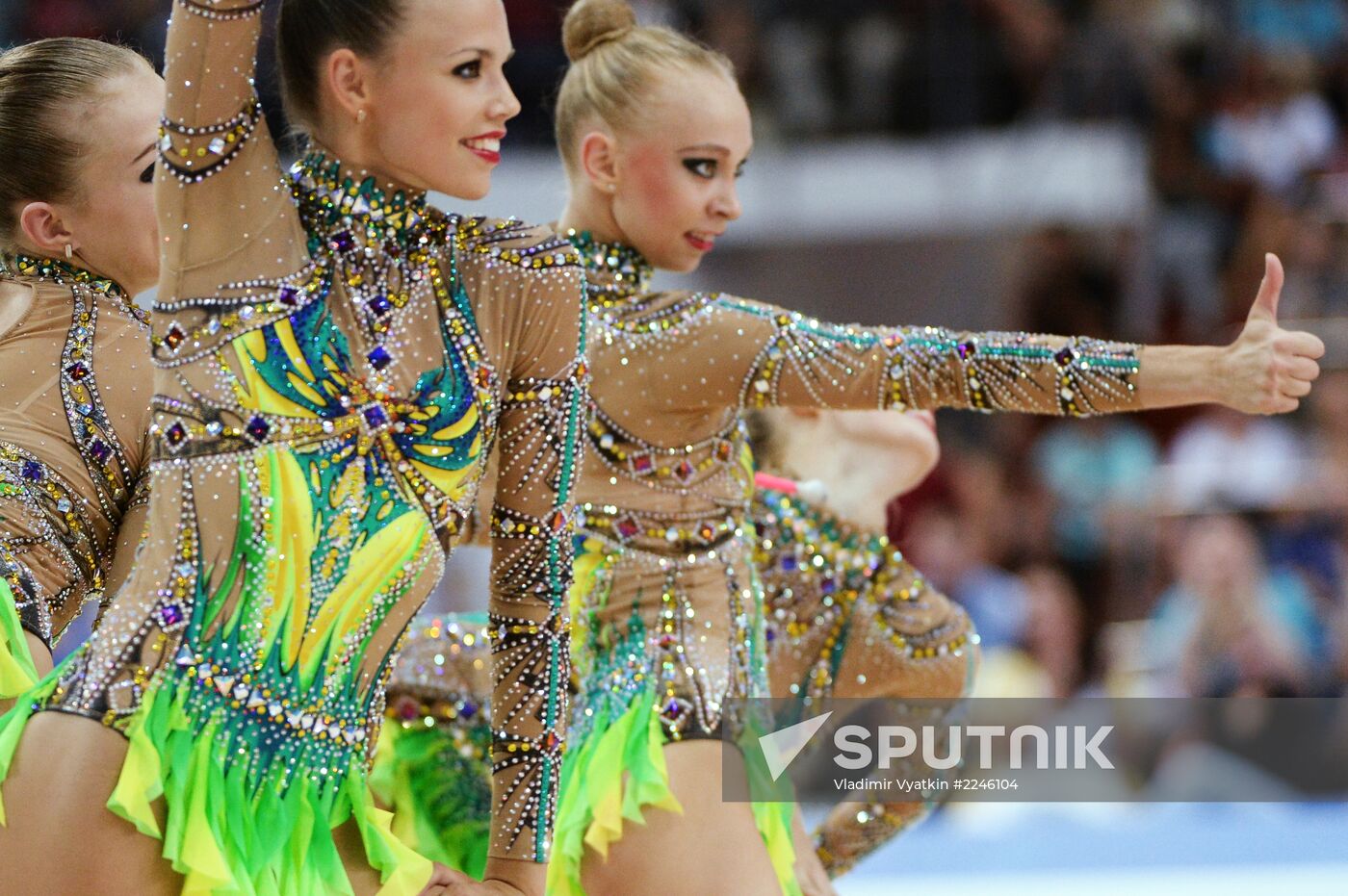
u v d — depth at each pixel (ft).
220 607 16.62
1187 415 66.33
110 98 21.02
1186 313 74.69
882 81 77.82
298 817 17.24
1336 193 76.18
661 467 23.44
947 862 39.42
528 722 19.06
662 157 23.79
